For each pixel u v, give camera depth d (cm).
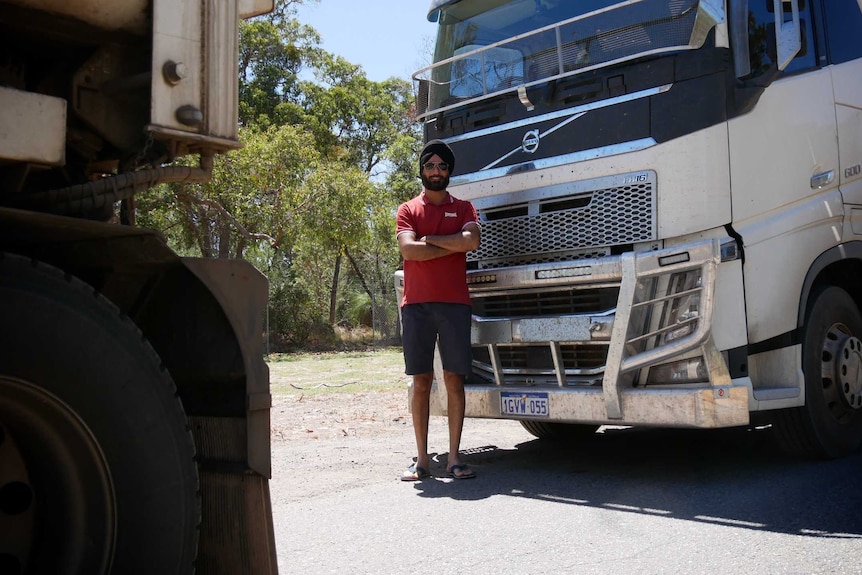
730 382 519
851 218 616
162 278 275
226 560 284
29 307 217
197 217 2622
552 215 585
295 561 400
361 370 1789
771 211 556
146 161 284
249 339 277
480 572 379
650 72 551
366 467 633
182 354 285
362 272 4109
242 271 278
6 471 231
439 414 630
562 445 722
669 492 519
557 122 587
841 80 623
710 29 538
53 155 234
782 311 555
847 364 607
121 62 274
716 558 389
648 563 385
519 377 610
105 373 232
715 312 525
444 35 682
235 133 276
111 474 234
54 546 231
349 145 4412
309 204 2717
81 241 250
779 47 530
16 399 217
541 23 618
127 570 237
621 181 555
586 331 557
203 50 268
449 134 652
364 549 418
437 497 529
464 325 586
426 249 574
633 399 541
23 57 273
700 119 535
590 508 489
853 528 428
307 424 878
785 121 570
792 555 389
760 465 589
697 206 533
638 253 534
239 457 279
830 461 590
